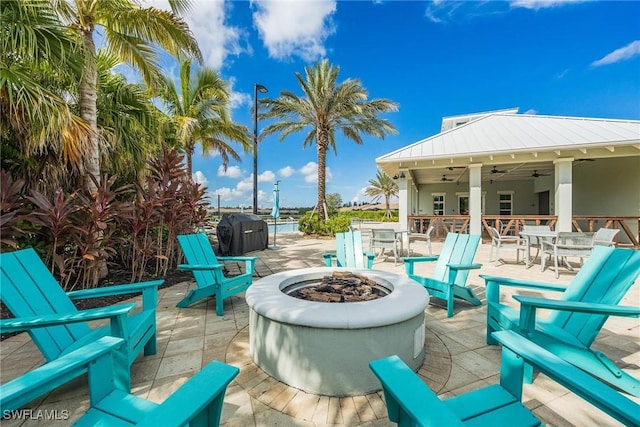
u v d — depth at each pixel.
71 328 2.03
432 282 3.44
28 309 1.86
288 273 3.14
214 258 4.06
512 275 5.27
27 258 2.05
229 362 2.29
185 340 2.68
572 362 1.96
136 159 5.77
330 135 14.09
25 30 3.09
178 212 5.22
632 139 6.94
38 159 3.99
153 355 2.40
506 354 1.43
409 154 9.17
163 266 5.33
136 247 4.51
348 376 1.89
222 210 12.23
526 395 1.85
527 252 5.97
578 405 1.75
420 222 10.84
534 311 2.03
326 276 3.22
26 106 3.08
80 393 1.87
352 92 11.64
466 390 1.92
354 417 1.69
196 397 1.07
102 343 1.40
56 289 2.13
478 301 3.46
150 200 4.60
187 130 9.56
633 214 8.19
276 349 2.04
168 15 4.43
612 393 1.05
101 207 3.71
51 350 1.78
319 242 10.87
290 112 12.61
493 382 2.01
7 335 2.75
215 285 3.32
